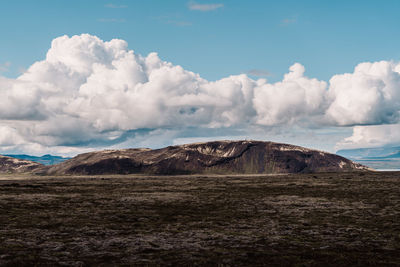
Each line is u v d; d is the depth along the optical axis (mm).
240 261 25844
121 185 111500
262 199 69562
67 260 25453
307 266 24844
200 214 51406
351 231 38281
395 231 38125
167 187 102562
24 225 39875
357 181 115188
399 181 110750
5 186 96688
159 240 32938
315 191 84625
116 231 37562
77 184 116562
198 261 25578
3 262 24438
